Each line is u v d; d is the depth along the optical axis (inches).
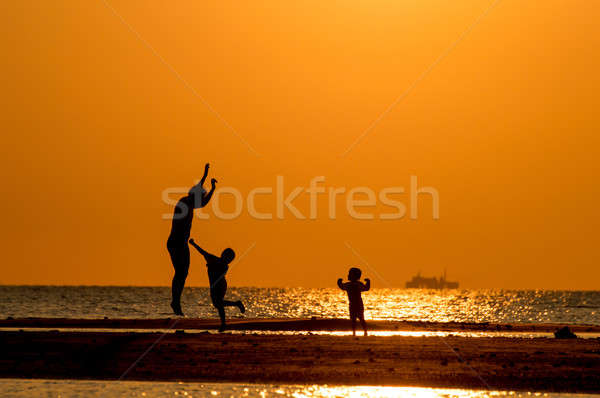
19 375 1539.1
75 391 1387.8
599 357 1779.0
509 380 1496.1
